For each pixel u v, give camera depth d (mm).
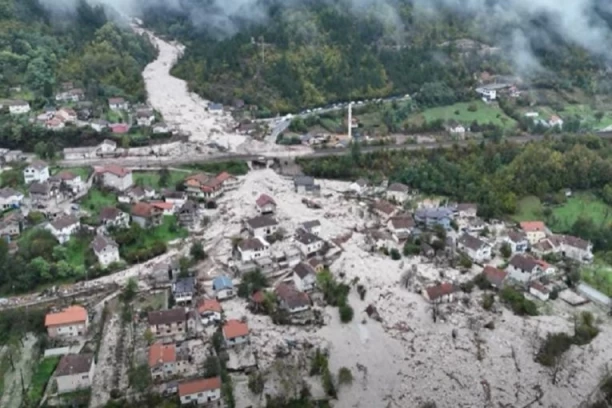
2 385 146625
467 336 167750
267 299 176000
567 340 164750
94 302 176625
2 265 182000
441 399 148625
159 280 185625
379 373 155500
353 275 192625
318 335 166625
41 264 183875
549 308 179500
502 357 161000
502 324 172000
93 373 149250
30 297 177750
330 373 153250
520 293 182875
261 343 162500
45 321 162875
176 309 166125
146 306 175375
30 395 143250
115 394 142750
